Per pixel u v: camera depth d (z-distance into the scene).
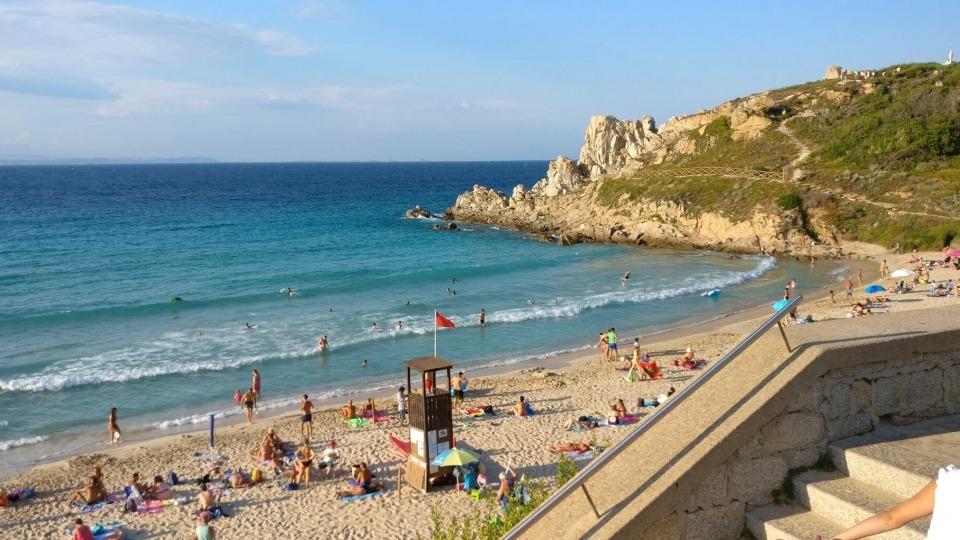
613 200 94.62
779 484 5.97
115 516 22.19
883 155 80.12
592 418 28.70
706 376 5.75
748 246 75.75
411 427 23.27
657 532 5.42
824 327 6.81
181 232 96.06
